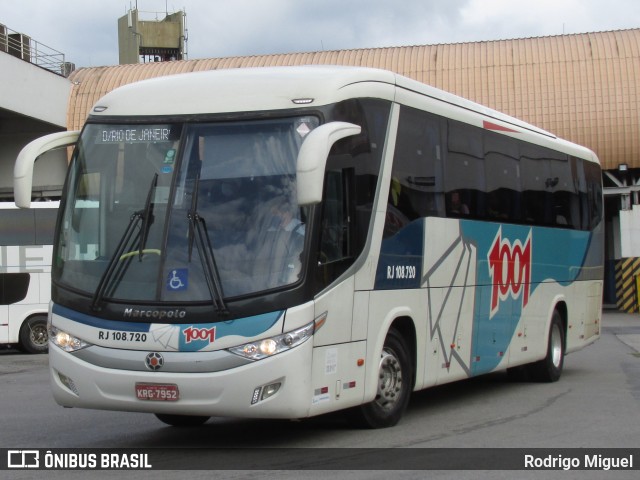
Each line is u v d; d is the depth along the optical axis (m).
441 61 34.28
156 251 8.12
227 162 8.29
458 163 11.14
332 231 8.41
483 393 13.05
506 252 12.54
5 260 22.41
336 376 8.42
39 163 33.91
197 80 8.77
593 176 16.52
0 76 28.44
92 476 7.52
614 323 29.70
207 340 7.82
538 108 33.53
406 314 9.73
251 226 8.05
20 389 14.60
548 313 14.11
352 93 8.82
